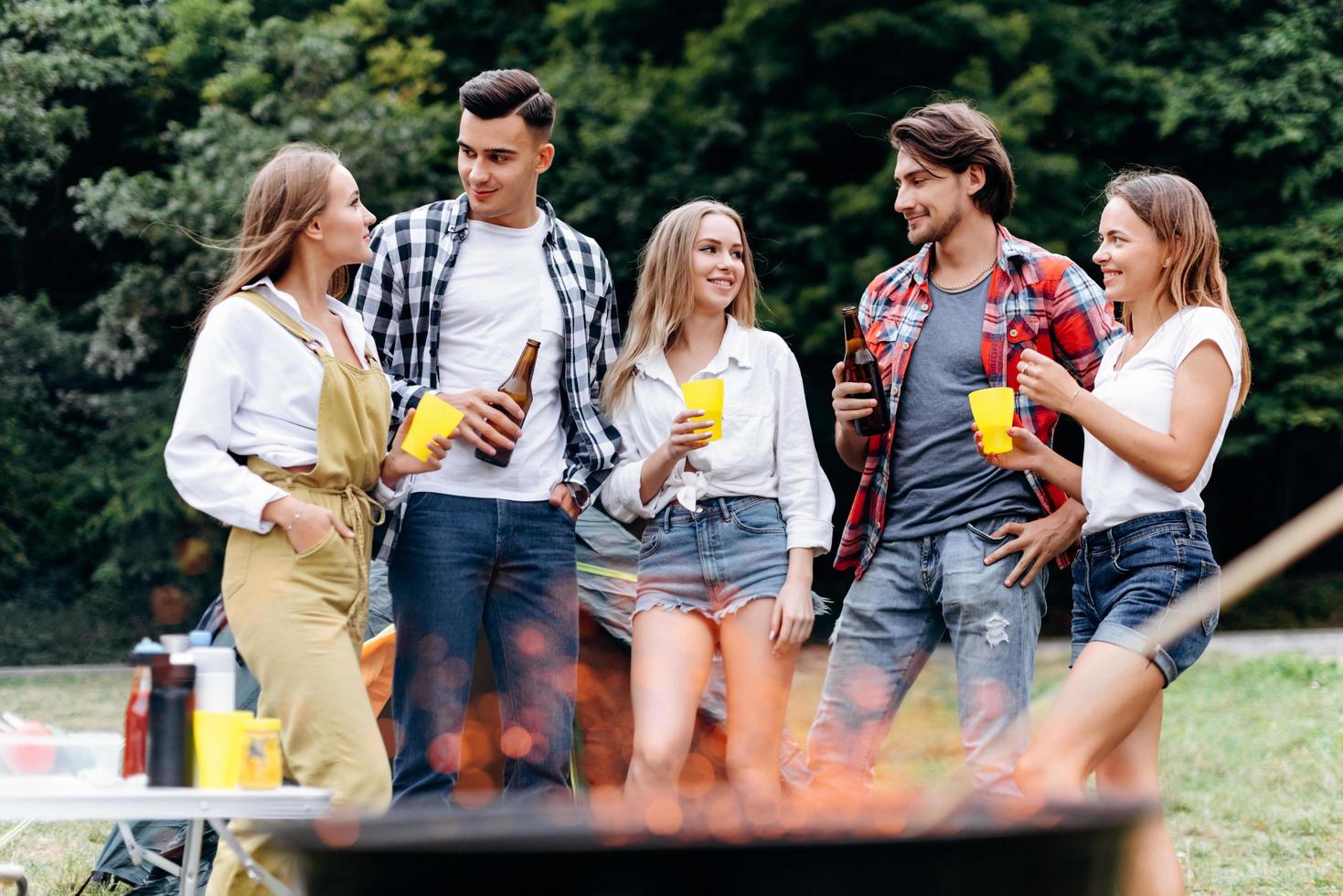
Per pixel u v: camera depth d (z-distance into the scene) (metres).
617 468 3.56
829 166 13.97
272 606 2.88
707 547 3.42
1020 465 3.10
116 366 15.02
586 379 3.59
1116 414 2.92
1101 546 3.02
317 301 3.19
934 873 1.16
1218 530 18.59
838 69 13.73
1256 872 4.10
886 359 3.45
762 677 3.37
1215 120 15.02
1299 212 15.45
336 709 2.82
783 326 13.45
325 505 3.00
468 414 3.26
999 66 14.02
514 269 3.52
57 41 16.45
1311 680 8.70
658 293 3.59
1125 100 14.88
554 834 1.12
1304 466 18.34
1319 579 17.88
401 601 3.37
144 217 14.51
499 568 3.44
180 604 15.46
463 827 1.15
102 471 15.48
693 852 1.13
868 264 13.11
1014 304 3.33
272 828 1.17
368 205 14.50
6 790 2.47
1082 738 2.79
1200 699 8.12
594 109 14.04
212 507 2.89
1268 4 15.46
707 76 13.80
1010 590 3.21
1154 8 15.17
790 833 1.12
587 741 3.87
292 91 15.18
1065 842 1.19
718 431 3.31
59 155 15.83
